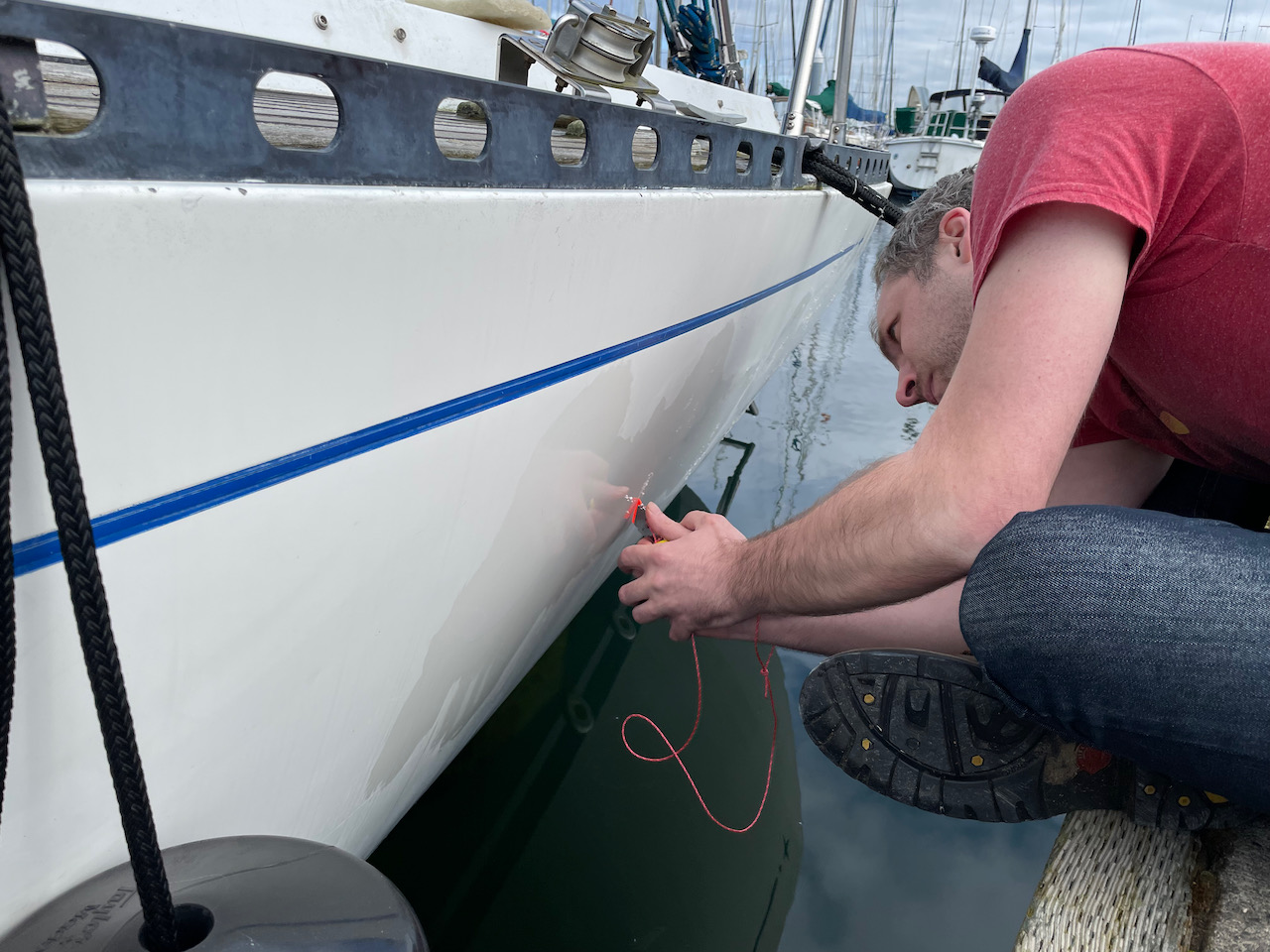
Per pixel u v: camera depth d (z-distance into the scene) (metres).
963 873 1.70
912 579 0.91
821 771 1.98
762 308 1.75
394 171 0.66
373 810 1.16
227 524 0.65
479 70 1.48
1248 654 0.76
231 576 0.68
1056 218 0.79
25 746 0.59
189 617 0.66
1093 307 0.78
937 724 1.25
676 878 1.64
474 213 0.73
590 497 1.32
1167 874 1.09
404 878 1.59
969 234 1.04
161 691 0.67
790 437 3.83
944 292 1.13
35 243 0.44
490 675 1.36
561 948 1.48
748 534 2.89
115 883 0.66
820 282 2.36
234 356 0.59
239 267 0.56
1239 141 0.77
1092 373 0.80
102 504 0.56
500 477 0.98
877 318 1.32
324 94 1.23
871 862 1.72
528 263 0.84
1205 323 0.86
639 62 1.14
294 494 0.70
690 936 1.51
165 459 0.58
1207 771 0.84
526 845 1.69
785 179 1.60
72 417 0.52
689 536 1.23
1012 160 0.85
